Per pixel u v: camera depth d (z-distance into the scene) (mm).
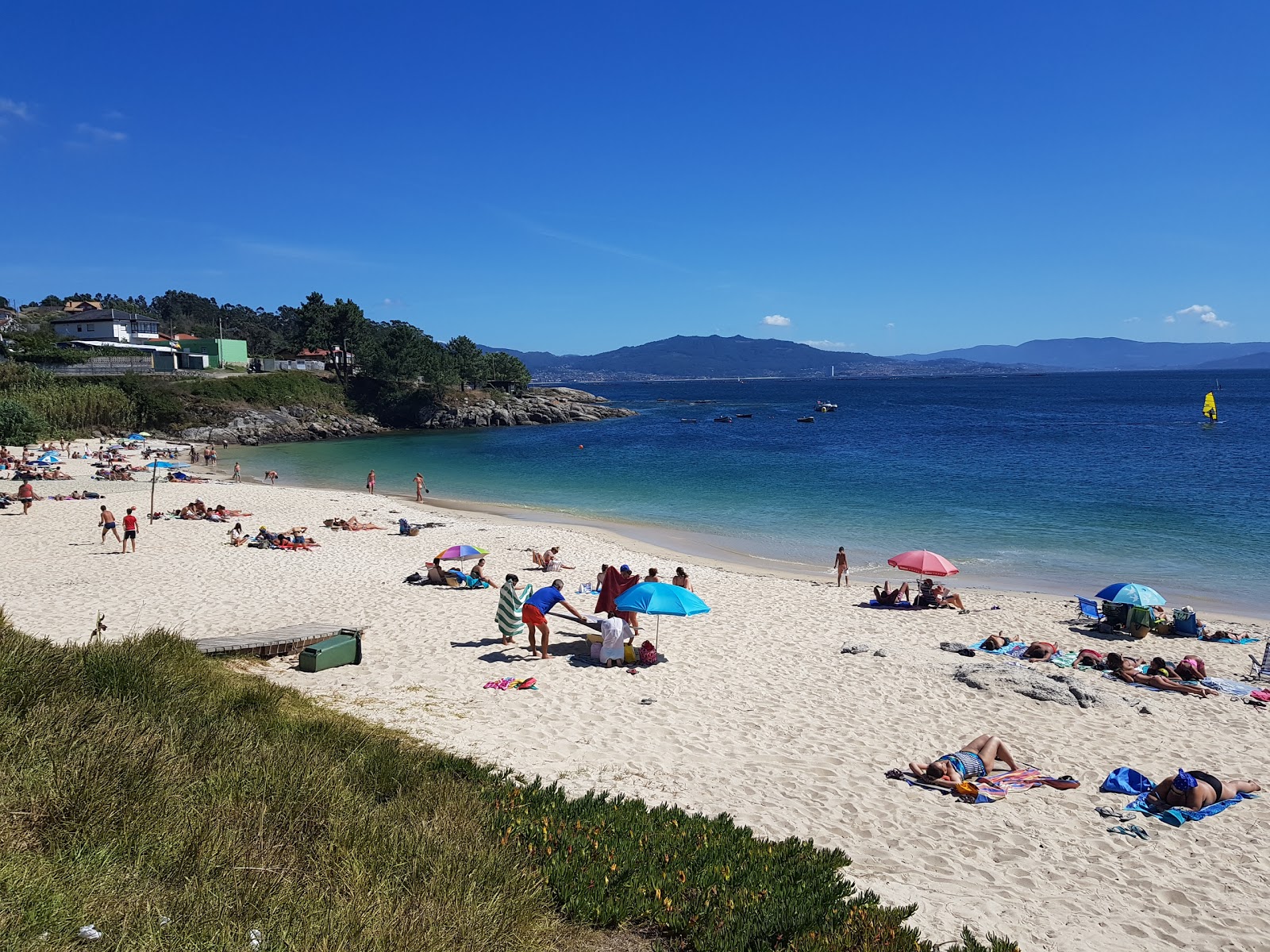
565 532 31766
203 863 5613
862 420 110875
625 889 6516
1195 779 9750
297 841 6383
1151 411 121062
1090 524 33625
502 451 72438
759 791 9836
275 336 149250
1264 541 30109
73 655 9617
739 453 66812
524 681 13523
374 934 4949
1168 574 25781
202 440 77375
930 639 17734
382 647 15500
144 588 19844
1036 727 12258
